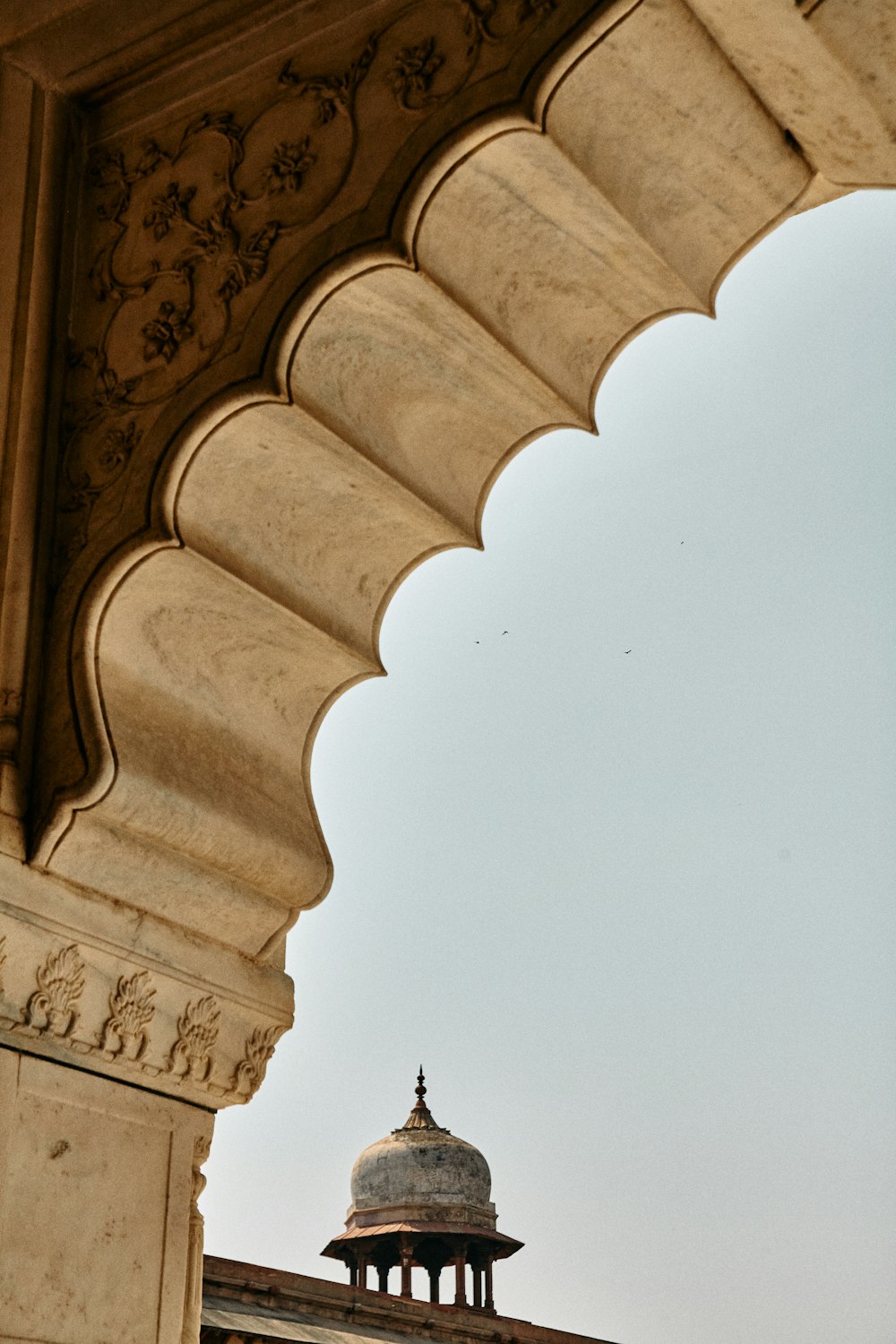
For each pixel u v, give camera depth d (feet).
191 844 12.53
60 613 12.29
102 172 14.15
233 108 13.55
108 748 11.74
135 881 12.24
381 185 12.09
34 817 11.64
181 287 13.08
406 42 12.64
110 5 13.84
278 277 12.43
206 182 13.39
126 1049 12.12
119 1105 12.14
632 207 13.00
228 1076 13.15
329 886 13.92
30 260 13.56
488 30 12.16
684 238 13.70
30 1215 11.07
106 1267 11.62
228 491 12.64
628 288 13.73
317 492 13.15
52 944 11.57
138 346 13.08
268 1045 13.62
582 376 14.17
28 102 14.17
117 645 12.34
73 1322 11.20
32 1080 11.38
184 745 12.64
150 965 12.35
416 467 13.55
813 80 12.66
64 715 11.96
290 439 12.54
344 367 12.66
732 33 12.21
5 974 11.19
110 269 13.64
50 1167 11.34
